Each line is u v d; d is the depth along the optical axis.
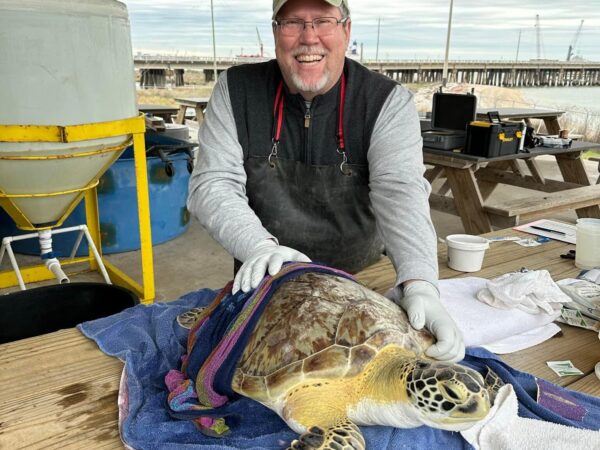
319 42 1.27
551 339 1.23
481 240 1.61
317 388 0.86
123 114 2.04
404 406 0.81
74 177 2.05
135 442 0.85
